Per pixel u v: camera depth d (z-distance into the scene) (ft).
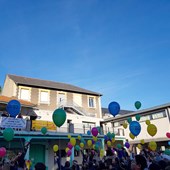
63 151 56.44
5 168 23.57
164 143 64.75
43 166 10.90
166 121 65.62
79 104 81.00
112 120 81.15
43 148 54.75
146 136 69.92
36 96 71.82
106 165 20.54
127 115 76.23
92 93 85.76
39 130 48.55
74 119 72.74
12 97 65.05
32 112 60.80
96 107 85.05
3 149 26.27
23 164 25.55
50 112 67.00
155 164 12.96
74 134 53.26
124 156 30.60
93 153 38.83
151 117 70.64
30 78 82.33
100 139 56.90
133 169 12.38
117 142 70.13
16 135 44.16
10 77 76.13
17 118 42.83
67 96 79.10
